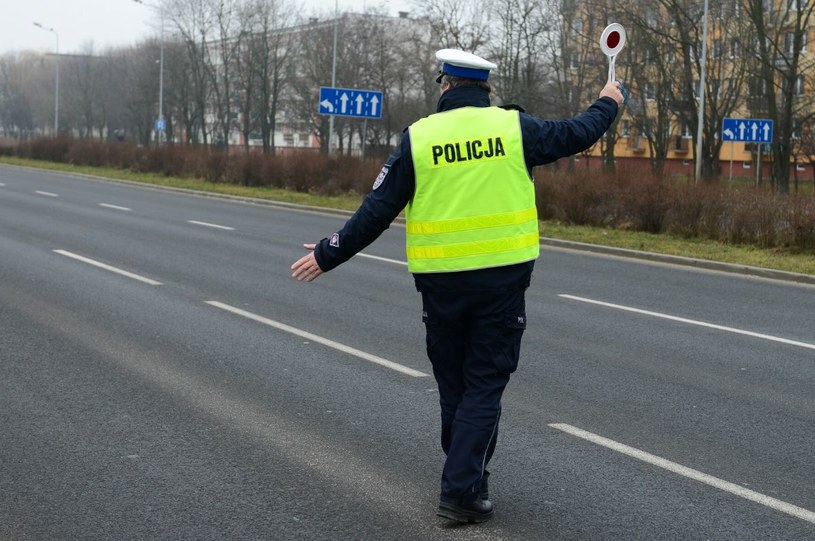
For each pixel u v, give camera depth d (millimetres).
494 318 4277
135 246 15500
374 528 4340
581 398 6797
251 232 18734
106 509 4551
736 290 13016
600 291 12414
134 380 7047
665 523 4457
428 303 4359
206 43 74000
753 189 18953
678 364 8008
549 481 5012
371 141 60656
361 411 6312
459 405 4359
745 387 7246
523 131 4266
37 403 6391
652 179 20797
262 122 68375
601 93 4508
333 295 11180
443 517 4332
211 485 4887
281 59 68875
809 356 8469
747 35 42250
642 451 5570
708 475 5168
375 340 8656
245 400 6547
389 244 17516
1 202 23625
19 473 5035
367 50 60656
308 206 26297
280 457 5340
